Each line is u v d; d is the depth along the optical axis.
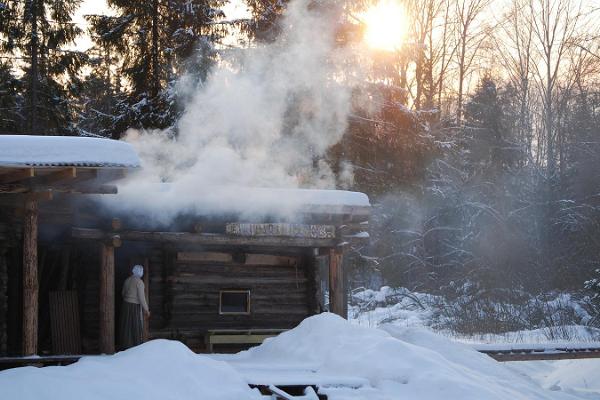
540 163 35.59
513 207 32.81
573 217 30.59
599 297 23.36
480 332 22.31
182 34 27.02
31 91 26.86
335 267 16.31
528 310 24.23
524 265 30.23
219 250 16.27
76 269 14.96
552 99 36.88
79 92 28.27
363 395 10.84
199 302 16.11
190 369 10.59
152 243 15.88
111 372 10.38
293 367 12.25
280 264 16.78
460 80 38.88
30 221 12.27
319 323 13.89
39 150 11.55
